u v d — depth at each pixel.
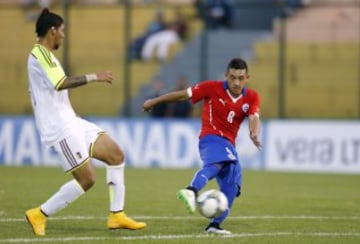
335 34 89.19
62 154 33.75
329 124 75.75
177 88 82.25
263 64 88.75
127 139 79.50
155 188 57.41
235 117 34.94
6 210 42.53
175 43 90.88
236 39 90.56
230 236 34.03
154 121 78.94
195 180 33.09
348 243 33.19
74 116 34.38
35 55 33.41
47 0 97.38
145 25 92.12
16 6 96.88
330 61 87.25
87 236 33.47
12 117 80.44
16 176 65.12
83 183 33.84
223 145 34.56
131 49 91.00
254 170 76.56
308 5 91.94
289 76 87.12
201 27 91.75
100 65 88.75
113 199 34.41
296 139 76.50
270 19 94.00
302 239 33.91
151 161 78.62
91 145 34.09
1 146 80.50
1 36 94.25
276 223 39.28
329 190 58.69
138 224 34.44
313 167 76.00
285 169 76.69
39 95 33.72
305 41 89.12
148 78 89.88
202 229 36.34
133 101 89.00
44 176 65.62
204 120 35.38
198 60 90.00
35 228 33.44
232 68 34.44
